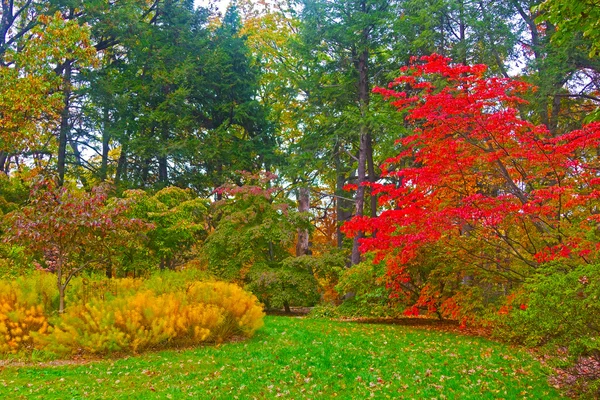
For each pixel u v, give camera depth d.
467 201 10.42
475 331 13.98
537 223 10.78
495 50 19.02
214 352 9.55
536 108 18.62
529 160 10.47
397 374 8.26
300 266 19.75
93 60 19.62
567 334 6.86
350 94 23.09
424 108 10.74
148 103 28.66
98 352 9.32
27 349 9.23
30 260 14.74
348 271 17.22
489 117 10.30
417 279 15.91
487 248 12.35
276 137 32.62
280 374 8.04
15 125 17.73
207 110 30.14
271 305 19.64
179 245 22.36
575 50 16.88
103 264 18.55
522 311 7.25
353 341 11.22
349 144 25.78
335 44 22.53
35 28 18.20
